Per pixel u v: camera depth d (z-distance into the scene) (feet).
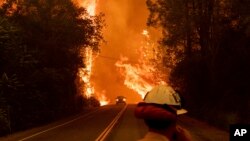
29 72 123.54
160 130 10.91
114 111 188.96
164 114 10.78
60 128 105.81
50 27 149.59
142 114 10.92
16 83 103.65
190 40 148.36
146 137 10.87
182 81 157.58
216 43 119.34
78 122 126.72
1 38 102.01
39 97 125.39
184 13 133.18
